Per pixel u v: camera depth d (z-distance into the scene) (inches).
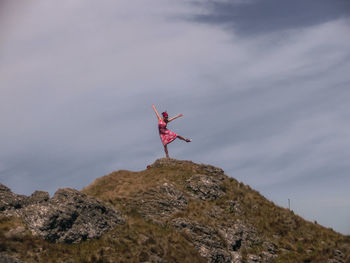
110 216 1311.5
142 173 1756.9
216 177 1768.0
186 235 1366.9
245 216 1588.3
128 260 1133.1
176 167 1769.2
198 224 1425.9
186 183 1653.5
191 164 1809.8
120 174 1755.7
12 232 1093.1
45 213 1159.0
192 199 1582.2
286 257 1469.0
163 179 1640.0
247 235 1496.1
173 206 1502.2
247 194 1743.4
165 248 1240.8
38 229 1128.8
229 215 1556.3
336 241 1553.9
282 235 1568.7
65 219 1173.1
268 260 1440.7
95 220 1249.4
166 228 1384.1
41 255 1055.6
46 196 1272.1
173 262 1202.0
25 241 1077.8
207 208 1544.0
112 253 1149.1
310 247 1515.7
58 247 1112.8
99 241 1198.3
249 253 1443.2
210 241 1380.4
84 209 1249.4
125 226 1296.8
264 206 1697.8
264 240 1513.3
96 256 1109.7
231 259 1385.3
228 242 1427.2
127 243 1216.2
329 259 1439.5
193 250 1312.7
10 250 1029.8
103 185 1649.9
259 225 1576.0
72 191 1280.8
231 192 1702.8
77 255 1106.1
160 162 1802.4
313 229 1626.5
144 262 1147.9
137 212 1425.9
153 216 1424.7
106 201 1434.5
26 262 1011.3
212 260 1330.0
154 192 1530.5
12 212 1176.8
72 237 1164.5
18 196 1241.4
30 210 1173.7
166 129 1815.9
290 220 1646.2
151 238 1262.3
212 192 1632.6
